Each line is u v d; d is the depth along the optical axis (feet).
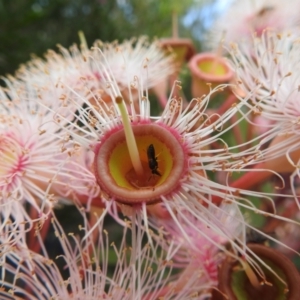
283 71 0.20
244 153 0.17
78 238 0.20
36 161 0.20
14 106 0.23
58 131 0.21
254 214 0.24
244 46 0.23
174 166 0.17
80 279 0.18
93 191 0.20
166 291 0.19
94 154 0.18
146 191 0.17
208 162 0.18
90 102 0.20
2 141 0.21
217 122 0.18
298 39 0.21
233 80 0.27
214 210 0.17
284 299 0.18
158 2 0.52
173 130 0.18
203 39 0.46
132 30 0.50
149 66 0.27
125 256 0.18
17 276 0.18
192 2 0.50
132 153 0.17
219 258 0.20
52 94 0.22
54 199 0.19
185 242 0.20
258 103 0.18
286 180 0.23
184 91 0.35
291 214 0.24
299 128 0.18
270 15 0.30
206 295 0.19
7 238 0.18
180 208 0.17
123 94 0.22
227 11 0.32
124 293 0.18
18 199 0.19
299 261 0.27
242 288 0.18
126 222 0.18
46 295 0.18
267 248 0.18
